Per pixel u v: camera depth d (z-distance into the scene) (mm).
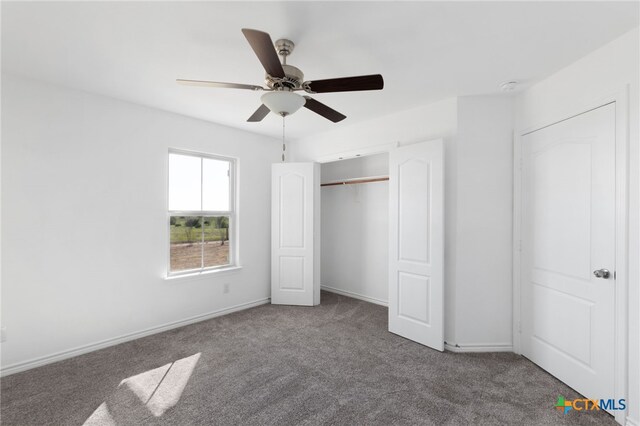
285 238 4148
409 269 3006
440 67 2256
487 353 2705
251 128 3885
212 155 3719
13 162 2365
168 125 3260
